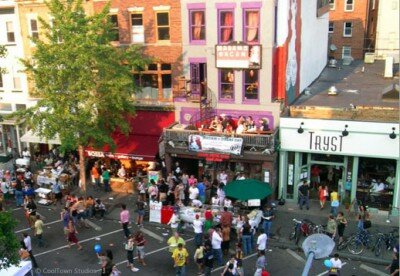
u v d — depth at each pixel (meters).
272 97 26.80
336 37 54.19
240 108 27.47
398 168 24.47
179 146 27.31
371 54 43.38
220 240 20.23
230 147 26.00
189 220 23.44
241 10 25.84
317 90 33.03
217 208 24.06
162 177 27.62
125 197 28.09
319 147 25.72
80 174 27.48
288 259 21.03
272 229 23.61
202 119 27.95
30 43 31.78
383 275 19.56
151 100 29.86
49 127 24.58
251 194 22.56
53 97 24.09
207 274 19.12
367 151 24.86
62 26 24.09
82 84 24.39
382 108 25.06
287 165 26.88
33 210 24.16
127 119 30.02
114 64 25.64
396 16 46.09
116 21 29.19
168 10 27.72
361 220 21.64
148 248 22.27
